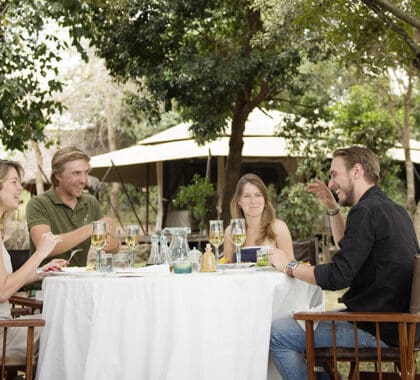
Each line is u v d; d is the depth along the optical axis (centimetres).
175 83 906
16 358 292
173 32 946
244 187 390
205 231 1237
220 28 973
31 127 769
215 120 934
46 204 401
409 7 589
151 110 958
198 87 893
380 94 1336
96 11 880
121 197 2031
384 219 290
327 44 873
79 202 413
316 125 1168
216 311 275
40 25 737
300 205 1200
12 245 1032
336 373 277
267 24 859
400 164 1491
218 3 930
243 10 952
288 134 1134
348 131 1309
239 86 916
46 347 285
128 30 908
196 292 272
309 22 610
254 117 1310
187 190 1236
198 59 886
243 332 281
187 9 914
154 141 1338
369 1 535
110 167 1362
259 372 284
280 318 306
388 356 283
